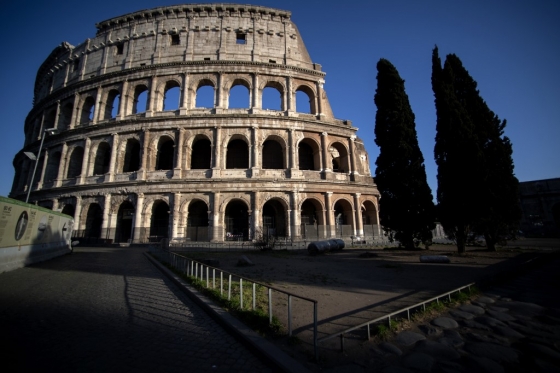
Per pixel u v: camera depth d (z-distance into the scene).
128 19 52.09
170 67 47.00
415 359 6.39
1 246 17.56
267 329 7.80
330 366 6.01
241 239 42.12
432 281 14.80
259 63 46.88
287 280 15.46
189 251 32.56
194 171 42.31
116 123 45.03
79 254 28.97
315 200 44.91
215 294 11.16
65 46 57.72
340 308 10.29
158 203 44.50
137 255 28.42
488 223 27.20
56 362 6.20
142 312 10.05
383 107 35.22
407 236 32.09
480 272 17.11
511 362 6.30
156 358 6.52
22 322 8.73
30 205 20.81
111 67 50.59
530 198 67.25
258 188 41.38
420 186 32.03
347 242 42.38
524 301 11.03
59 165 47.97
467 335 7.84
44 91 60.94
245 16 50.50
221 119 43.88
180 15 50.47
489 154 28.86
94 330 8.26
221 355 6.75
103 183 42.53
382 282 14.78
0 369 5.77
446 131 28.45
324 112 49.34
